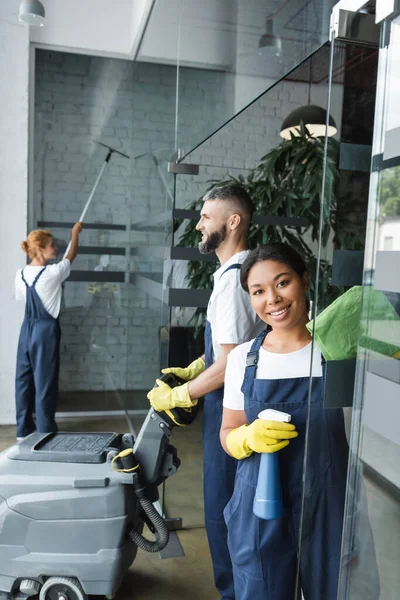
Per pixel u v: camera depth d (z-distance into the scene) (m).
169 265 2.41
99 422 4.11
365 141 0.87
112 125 4.11
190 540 2.38
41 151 4.02
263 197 2.76
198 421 2.54
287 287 1.29
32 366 3.49
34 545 1.73
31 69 3.83
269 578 1.26
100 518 1.70
